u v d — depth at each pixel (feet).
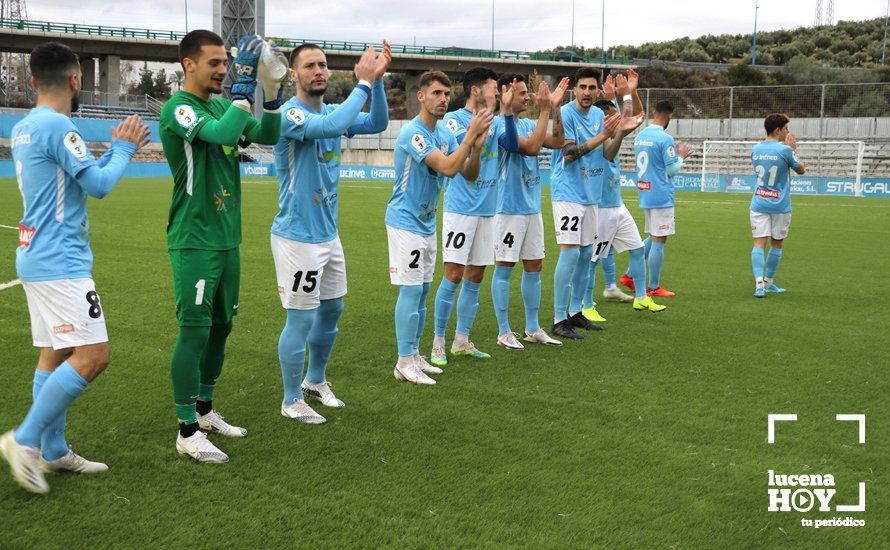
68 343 10.46
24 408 13.76
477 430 13.32
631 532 9.73
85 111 124.16
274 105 11.87
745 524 10.00
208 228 11.84
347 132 15.44
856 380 16.46
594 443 12.73
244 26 144.56
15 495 10.55
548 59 182.70
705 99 115.96
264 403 14.70
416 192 15.85
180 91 11.88
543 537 9.55
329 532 9.66
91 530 9.63
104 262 30.07
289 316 13.62
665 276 30.58
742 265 33.42
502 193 18.86
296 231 13.33
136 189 78.54
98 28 149.48
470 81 17.72
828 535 9.75
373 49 13.25
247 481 11.14
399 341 16.28
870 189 84.69
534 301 19.71
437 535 9.58
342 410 14.35
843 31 250.37
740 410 14.48
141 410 13.97
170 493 10.70
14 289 23.73
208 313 11.89
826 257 35.81
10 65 176.45
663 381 16.35
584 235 20.89
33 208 10.37
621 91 21.25
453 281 17.58
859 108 103.35
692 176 95.55
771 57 232.32
